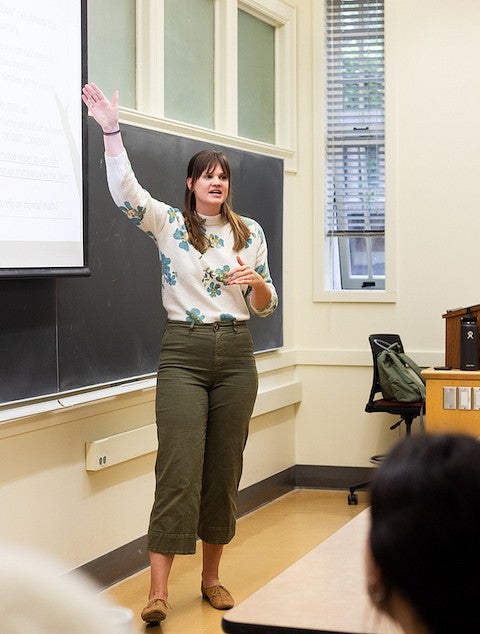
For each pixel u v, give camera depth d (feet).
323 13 19.65
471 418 14.52
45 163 11.34
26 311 11.32
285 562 14.80
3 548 1.18
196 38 16.33
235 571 14.34
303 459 20.10
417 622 2.04
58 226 11.56
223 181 11.65
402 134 19.43
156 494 11.72
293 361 19.71
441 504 2.02
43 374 11.64
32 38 11.10
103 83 13.64
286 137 19.54
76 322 12.30
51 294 11.76
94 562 12.89
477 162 19.13
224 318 11.66
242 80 18.12
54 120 11.51
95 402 12.71
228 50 17.02
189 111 16.12
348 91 19.72
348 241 20.06
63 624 1.10
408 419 18.03
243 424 11.92
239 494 17.67
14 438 11.21
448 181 19.26
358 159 19.76
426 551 2.00
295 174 19.85
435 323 19.36
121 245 13.29
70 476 12.30
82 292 12.43
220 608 12.44
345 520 17.48
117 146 11.24
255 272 11.53
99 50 13.53
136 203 11.36
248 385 11.85
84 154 12.08
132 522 13.87
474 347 14.65
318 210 19.79
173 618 12.12
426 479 2.05
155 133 14.30
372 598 2.15
